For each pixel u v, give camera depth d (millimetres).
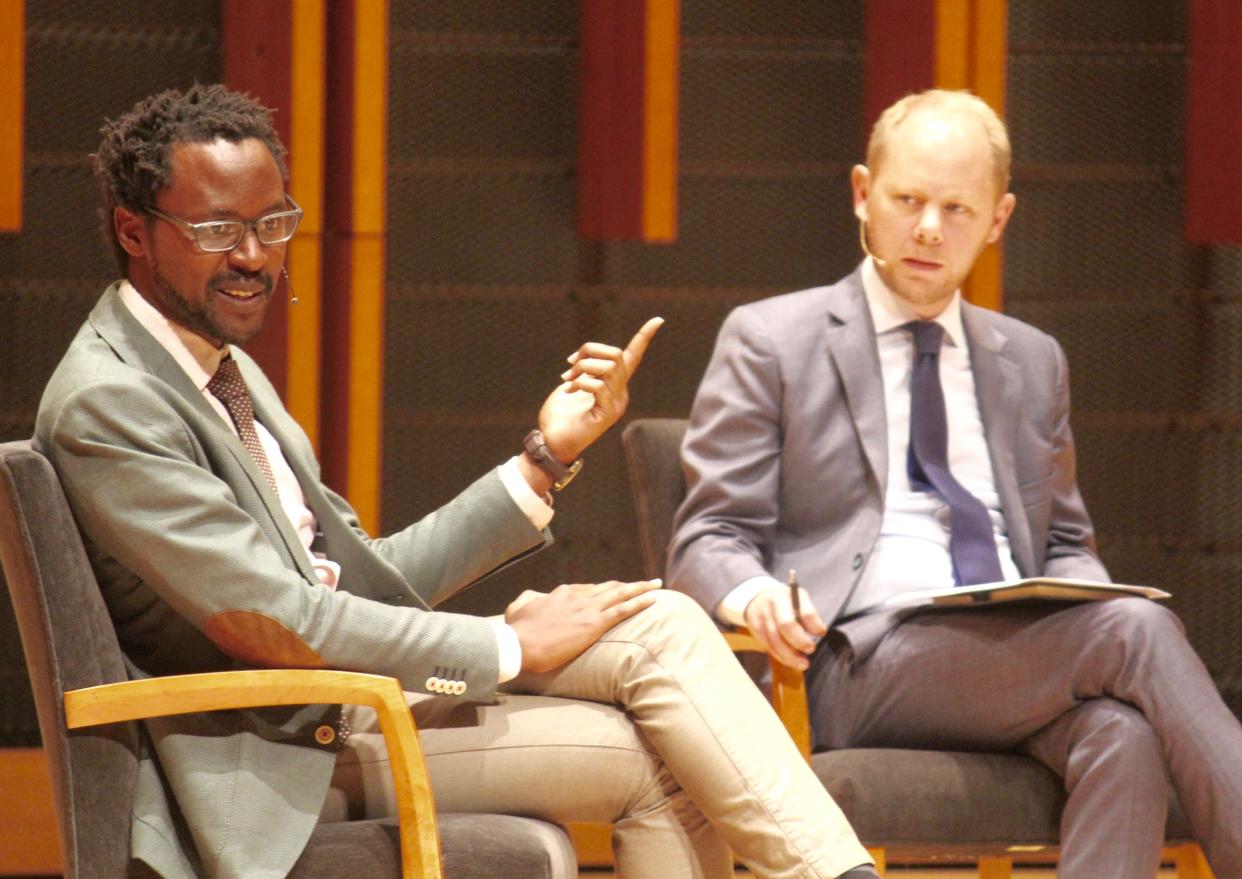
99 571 6496
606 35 12469
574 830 12570
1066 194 13273
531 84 12984
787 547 8930
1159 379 13367
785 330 9047
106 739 6117
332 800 6762
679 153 13102
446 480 13000
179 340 6750
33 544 6066
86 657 6117
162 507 6242
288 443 7414
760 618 7957
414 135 12883
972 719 8102
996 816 7848
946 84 12703
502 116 12977
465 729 6824
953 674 8078
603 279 13102
